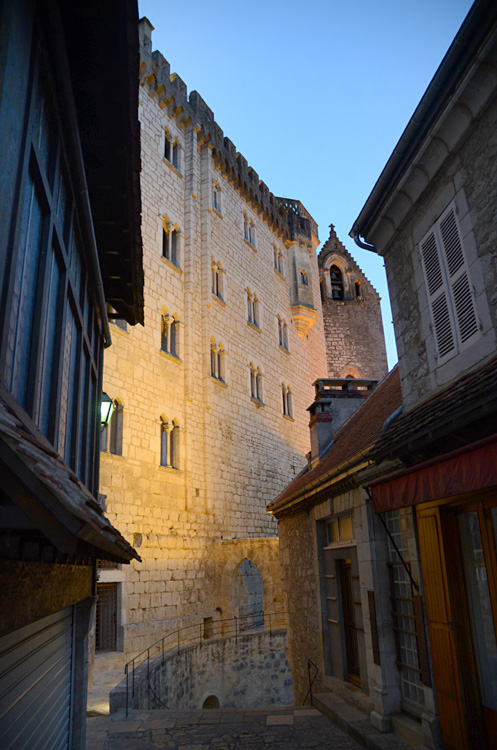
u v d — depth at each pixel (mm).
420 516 7066
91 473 7324
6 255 2701
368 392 14758
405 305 8242
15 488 1842
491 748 5855
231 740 8570
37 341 3510
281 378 32938
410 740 7082
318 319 40688
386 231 8680
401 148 7188
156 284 22297
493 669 5973
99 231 7047
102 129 5223
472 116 6316
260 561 21594
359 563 8922
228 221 29703
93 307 7027
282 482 29938
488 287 6098
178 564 19875
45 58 3600
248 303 30938
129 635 16375
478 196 6352
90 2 3809
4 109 2604
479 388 4883
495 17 5176
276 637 19250
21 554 2586
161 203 23875
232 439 25719
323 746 7980
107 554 3518
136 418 19547
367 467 8227
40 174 3516
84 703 6066
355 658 9820
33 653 3479
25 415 2893
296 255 38000
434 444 5914
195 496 22094
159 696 12570
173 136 26047
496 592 5746
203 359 24734
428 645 6906
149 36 24422
